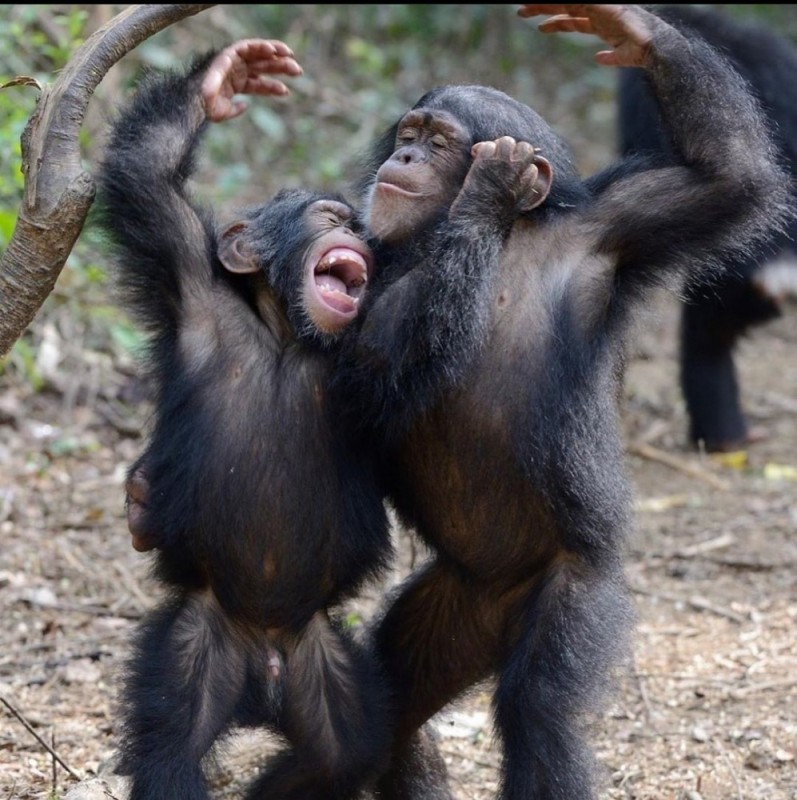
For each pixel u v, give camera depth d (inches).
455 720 540.1
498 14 1481.3
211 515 415.2
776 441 900.6
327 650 427.8
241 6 1238.3
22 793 452.8
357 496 430.3
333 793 427.2
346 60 1359.5
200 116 445.4
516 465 416.8
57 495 719.1
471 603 439.5
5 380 814.5
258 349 430.9
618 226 425.7
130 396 818.8
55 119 386.6
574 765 399.9
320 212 444.1
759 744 507.2
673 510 769.6
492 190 412.5
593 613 412.5
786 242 817.5
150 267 431.8
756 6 1513.3
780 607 637.3
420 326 404.2
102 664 561.0
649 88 444.5
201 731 407.2
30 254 386.0
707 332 853.8
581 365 418.3
